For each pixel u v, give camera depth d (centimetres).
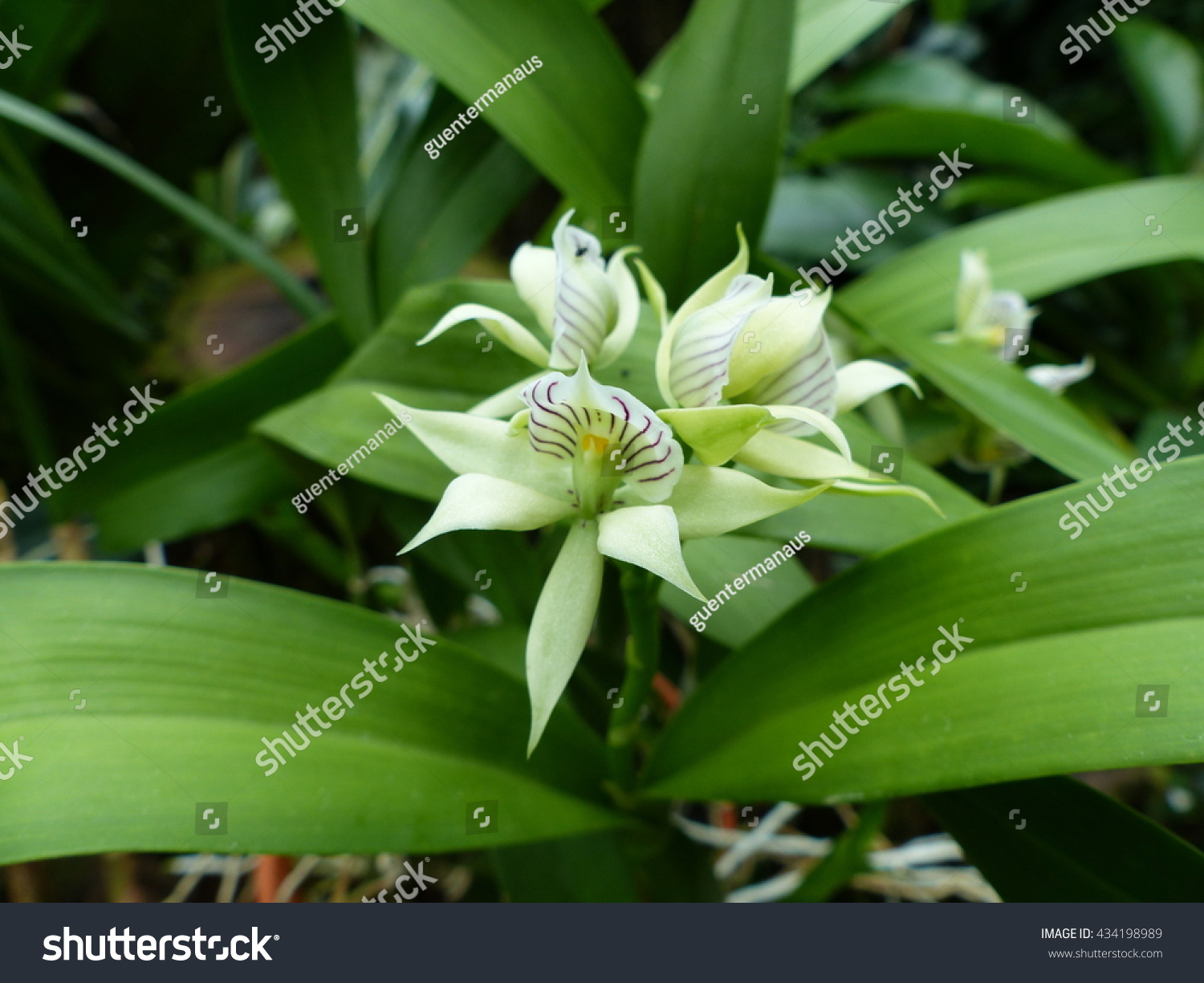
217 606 22
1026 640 21
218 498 29
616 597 28
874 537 23
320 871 32
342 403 25
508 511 20
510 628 26
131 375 34
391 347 25
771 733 22
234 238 30
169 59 33
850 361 27
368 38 49
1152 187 28
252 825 20
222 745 21
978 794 22
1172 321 41
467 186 29
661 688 31
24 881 30
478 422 20
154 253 40
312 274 39
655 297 22
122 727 20
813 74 28
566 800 23
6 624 21
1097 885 22
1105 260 27
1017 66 61
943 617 21
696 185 25
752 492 20
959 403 25
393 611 37
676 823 26
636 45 52
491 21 26
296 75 27
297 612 22
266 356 28
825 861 26
